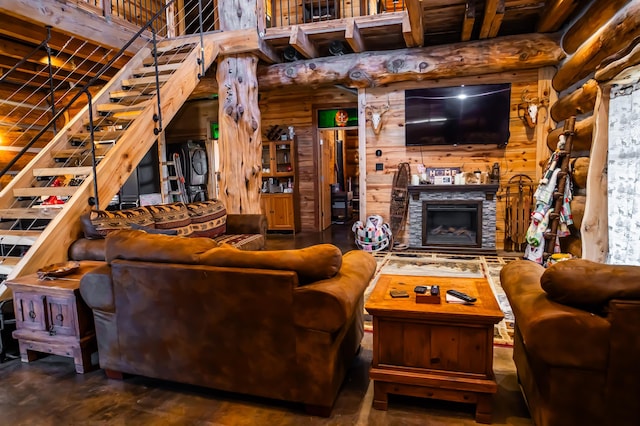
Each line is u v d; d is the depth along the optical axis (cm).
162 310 221
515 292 193
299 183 766
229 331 208
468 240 575
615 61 291
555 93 521
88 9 492
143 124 413
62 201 414
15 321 276
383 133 597
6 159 555
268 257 204
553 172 432
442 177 566
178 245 224
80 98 648
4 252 369
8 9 382
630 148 314
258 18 515
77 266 281
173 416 202
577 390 155
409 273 444
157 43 566
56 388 232
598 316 152
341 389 223
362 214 616
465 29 466
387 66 536
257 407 209
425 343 196
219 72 536
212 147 843
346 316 186
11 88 566
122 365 236
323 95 734
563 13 421
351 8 608
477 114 551
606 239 341
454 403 207
